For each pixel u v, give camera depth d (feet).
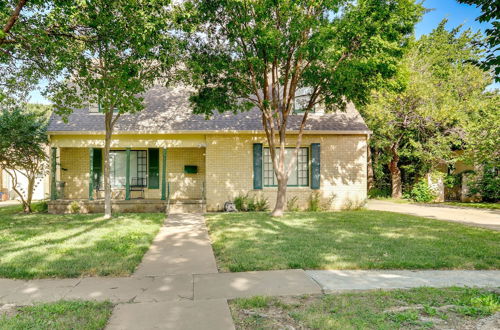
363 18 31.53
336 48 31.83
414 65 59.72
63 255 20.59
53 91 32.94
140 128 45.62
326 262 19.08
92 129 45.11
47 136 43.96
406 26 33.83
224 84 36.94
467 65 63.16
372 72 33.53
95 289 15.16
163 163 46.11
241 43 35.47
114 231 28.81
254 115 49.26
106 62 28.32
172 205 44.39
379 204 57.47
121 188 50.55
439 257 20.29
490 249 22.66
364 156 48.32
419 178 65.31
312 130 46.65
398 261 19.21
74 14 23.20
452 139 58.08
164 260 20.25
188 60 34.81
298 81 39.47
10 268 17.75
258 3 30.76
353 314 12.16
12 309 12.92
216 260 20.31
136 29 24.03
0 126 39.40
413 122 59.98
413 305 13.12
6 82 33.01
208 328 11.18
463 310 12.32
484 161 51.08
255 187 47.06
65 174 49.16
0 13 24.77
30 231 28.81
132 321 11.73
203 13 32.91
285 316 12.23
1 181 70.54
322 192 47.67
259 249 22.25
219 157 46.88
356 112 51.29
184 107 50.21
